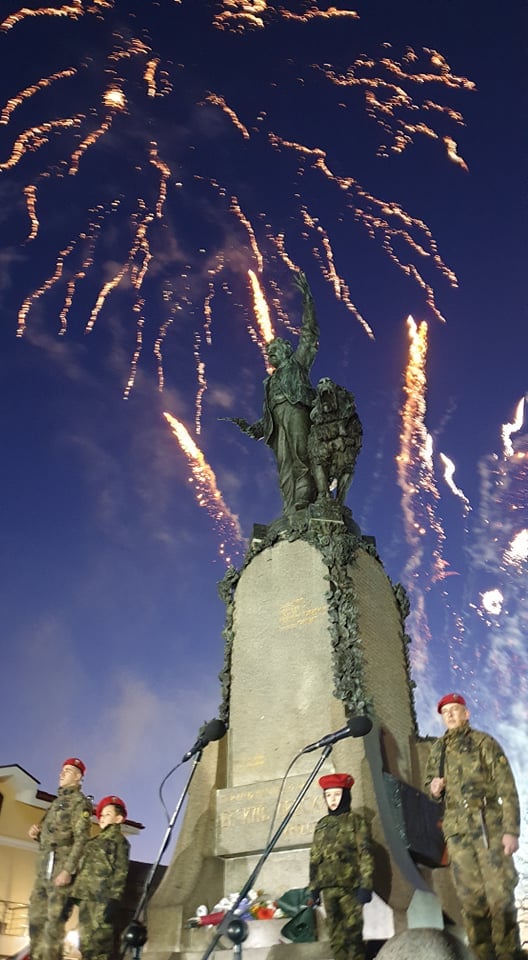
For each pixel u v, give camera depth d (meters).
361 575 10.41
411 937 5.15
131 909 8.35
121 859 7.43
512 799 5.74
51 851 7.68
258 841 8.78
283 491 11.67
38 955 7.31
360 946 6.23
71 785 8.06
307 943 6.79
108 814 7.72
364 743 8.62
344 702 9.12
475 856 5.72
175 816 5.84
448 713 6.33
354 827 6.68
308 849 8.55
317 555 10.34
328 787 6.92
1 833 16.78
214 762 9.62
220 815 9.21
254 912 7.84
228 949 7.35
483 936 5.55
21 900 16.86
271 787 9.04
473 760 5.97
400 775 9.13
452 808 5.91
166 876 8.66
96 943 7.06
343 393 11.52
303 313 12.94
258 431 12.36
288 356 12.42
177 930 8.13
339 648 9.49
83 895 7.28
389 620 10.59
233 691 10.12
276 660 9.98
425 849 8.23
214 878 8.89
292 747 9.30
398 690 10.08
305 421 11.88
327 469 11.23
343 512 10.96
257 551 10.86
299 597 10.21
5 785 17.34
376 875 7.63
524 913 16.00
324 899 6.43
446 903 8.08
